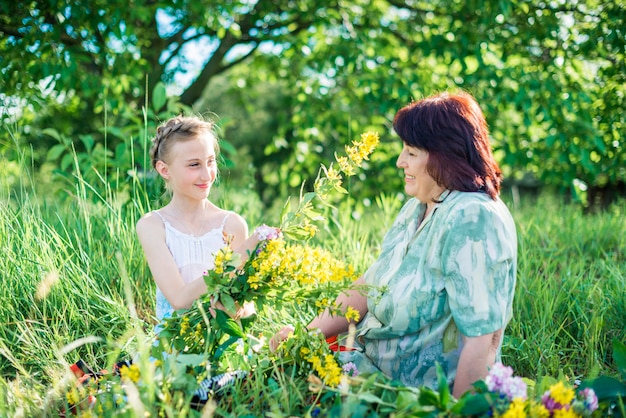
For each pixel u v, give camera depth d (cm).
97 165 438
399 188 669
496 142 623
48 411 201
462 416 168
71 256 288
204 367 200
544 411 163
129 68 545
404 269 211
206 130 242
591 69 583
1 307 264
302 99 707
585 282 333
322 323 236
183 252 242
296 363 212
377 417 174
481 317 192
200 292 220
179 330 213
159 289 246
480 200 201
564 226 440
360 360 221
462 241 195
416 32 655
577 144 543
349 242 372
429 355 206
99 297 274
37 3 507
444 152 206
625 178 582
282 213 220
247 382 202
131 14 514
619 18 516
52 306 272
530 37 559
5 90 479
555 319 301
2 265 278
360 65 612
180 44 682
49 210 369
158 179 361
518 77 552
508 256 197
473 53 555
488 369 195
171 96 427
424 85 626
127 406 173
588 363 262
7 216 303
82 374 224
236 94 918
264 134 2000
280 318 274
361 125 710
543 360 267
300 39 661
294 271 208
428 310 203
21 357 251
